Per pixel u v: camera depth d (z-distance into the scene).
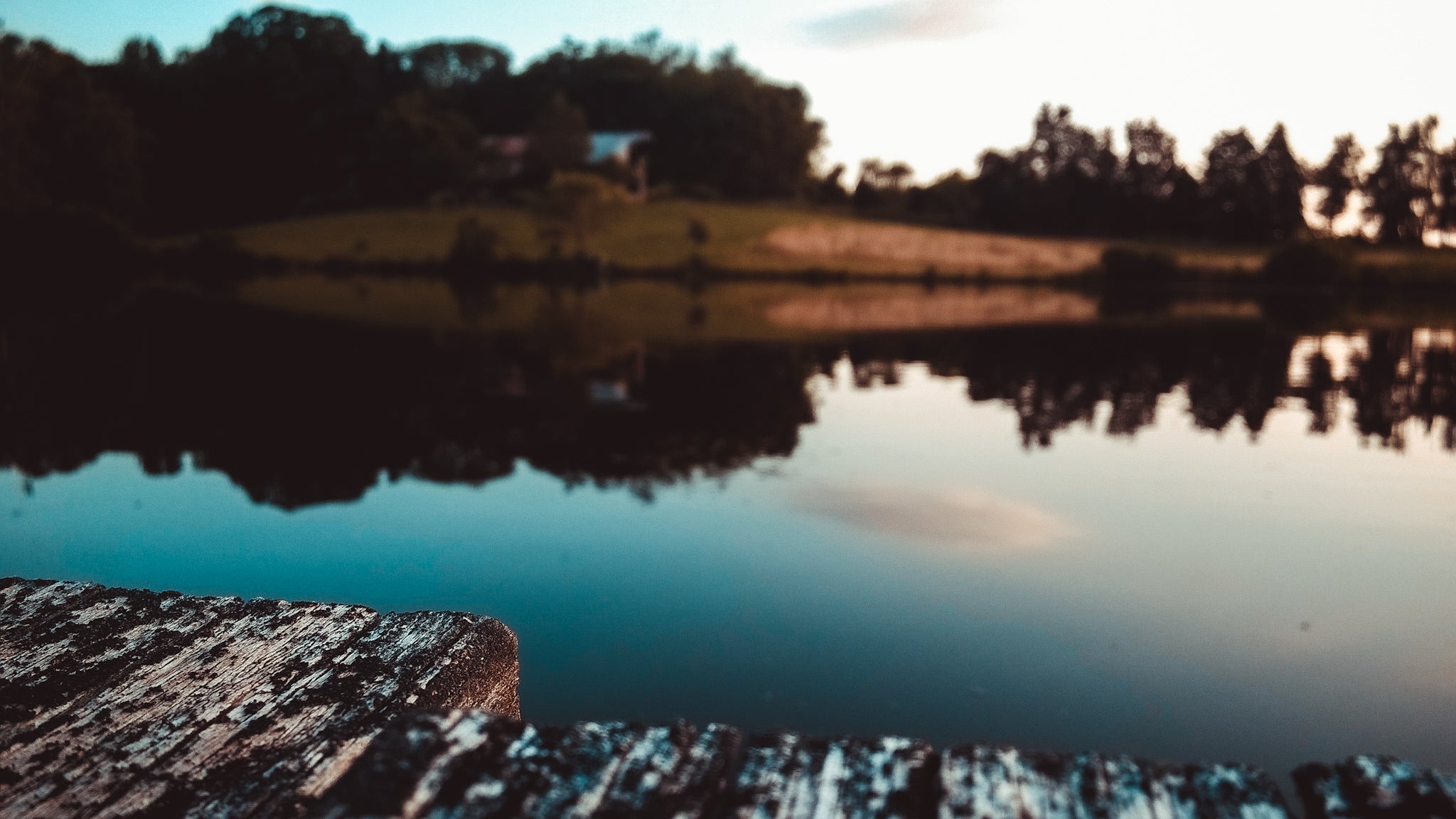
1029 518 6.25
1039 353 16.86
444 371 13.40
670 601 4.66
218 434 8.75
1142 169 65.94
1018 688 3.75
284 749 1.47
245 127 72.25
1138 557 5.38
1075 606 4.64
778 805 1.03
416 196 69.38
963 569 5.16
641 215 62.94
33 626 1.85
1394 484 7.16
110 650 1.76
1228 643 4.21
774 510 6.35
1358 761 1.05
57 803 1.33
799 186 87.12
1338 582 5.00
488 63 103.50
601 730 1.14
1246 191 61.12
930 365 15.08
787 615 4.48
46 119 52.75
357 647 1.79
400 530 5.74
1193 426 9.77
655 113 85.38
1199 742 3.35
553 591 4.77
